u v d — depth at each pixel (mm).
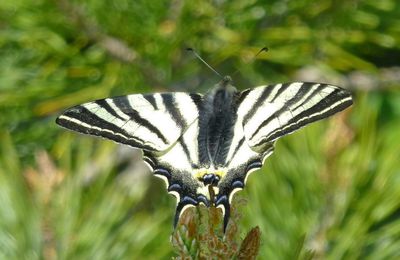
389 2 646
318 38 650
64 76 649
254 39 648
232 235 548
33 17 640
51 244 599
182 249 546
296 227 603
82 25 639
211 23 643
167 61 645
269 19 648
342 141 615
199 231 547
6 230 599
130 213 651
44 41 644
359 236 602
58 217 602
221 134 578
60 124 572
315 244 600
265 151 575
